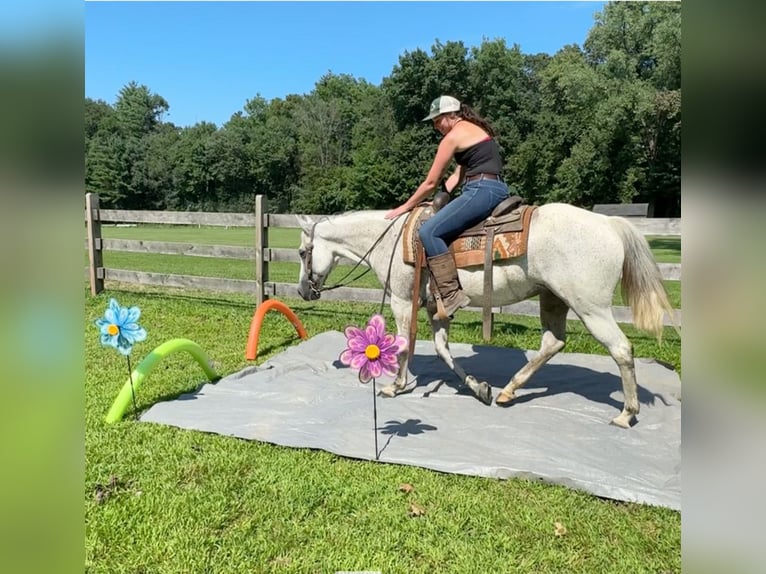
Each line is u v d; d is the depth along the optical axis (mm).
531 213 3721
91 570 2480
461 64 49469
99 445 3643
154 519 2855
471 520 2844
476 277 3879
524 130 48281
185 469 3355
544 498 3031
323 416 4121
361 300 7031
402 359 4461
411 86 51000
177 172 63500
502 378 4930
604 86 29766
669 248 17016
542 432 3768
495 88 48438
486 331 3914
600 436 3691
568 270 3572
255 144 63688
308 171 61250
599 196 34375
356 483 3205
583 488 3082
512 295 3873
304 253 4812
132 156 62844
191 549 2631
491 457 3416
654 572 2455
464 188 3912
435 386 4738
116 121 71625
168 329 6938
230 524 2850
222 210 64562
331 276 12094
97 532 2717
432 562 2549
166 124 76062
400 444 3633
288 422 4016
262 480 3248
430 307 4391
